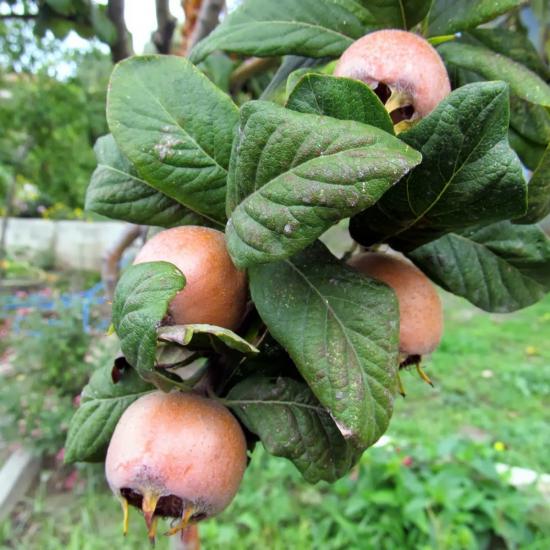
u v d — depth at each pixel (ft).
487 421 3.78
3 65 3.71
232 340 0.45
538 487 2.83
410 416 3.90
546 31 1.04
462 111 0.45
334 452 0.58
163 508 0.58
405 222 0.53
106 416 0.67
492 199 0.47
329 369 0.48
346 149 0.42
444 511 2.52
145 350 0.44
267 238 0.43
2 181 7.46
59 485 3.37
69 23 1.51
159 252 0.51
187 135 0.56
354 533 2.53
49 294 7.16
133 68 0.57
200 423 0.54
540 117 0.67
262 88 1.49
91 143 3.32
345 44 0.66
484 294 0.64
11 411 3.45
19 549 2.78
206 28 1.27
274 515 2.70
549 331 5.71
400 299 0.59
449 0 0.66
